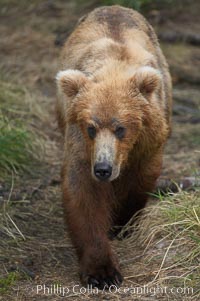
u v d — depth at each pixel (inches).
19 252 448.1
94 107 397.4
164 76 493.0
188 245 426.6
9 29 826.8
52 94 703.1
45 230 478.3
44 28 823.7
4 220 479.8
